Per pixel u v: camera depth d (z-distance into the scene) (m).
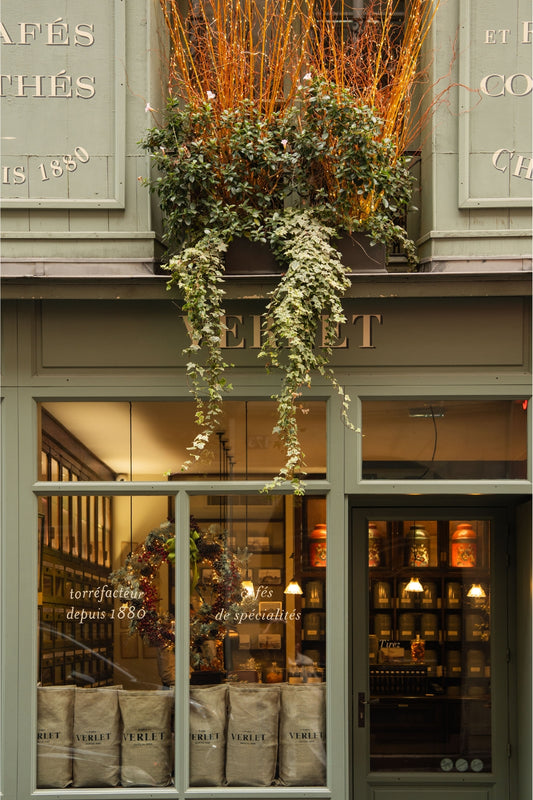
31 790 5.61
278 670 5.75
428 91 5.83
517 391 5.71
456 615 6.41
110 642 5.77
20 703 5.64
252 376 5.72
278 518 5.79
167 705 5.75
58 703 5.72
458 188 5.73
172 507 5.80
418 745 6.36
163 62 5.96
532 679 6.04
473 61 5.73
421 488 5.70
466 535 6.45
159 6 5.91
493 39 5.73
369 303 5.72
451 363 5.72
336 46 5.80
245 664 5.77
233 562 5.80
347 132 5.39
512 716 6.34
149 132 5.56
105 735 5.72
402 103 5.87
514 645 6.38
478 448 5.78
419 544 6.44
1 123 5.73
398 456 5.77
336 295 5.42
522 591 6.24
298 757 5.70
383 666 6.40
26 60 5.73
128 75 5.75
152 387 5.73
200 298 5.23
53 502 5.79
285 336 5.15
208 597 5.79
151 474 5.80
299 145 5.46
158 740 5.73
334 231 5.51
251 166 5.52
